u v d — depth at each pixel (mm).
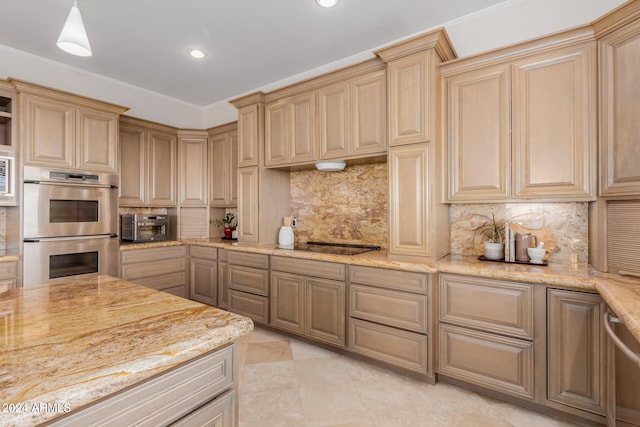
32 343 852
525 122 2051
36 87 2691
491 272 1911
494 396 2006
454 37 2615
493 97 2152
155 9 2395
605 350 1606
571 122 1918
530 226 2295
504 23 2422
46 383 658
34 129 2709
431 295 2113
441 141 2305
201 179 4082
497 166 2148
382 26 2662
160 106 4129
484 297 1959
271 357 2564
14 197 2619
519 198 2076
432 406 1922
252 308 3135
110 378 698
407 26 2670
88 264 3018
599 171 1810
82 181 2961
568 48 1916
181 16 2488
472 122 2230
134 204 3600
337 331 2547
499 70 2131
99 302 1216
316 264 2664
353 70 2631
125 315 1076
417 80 2250
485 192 2191
